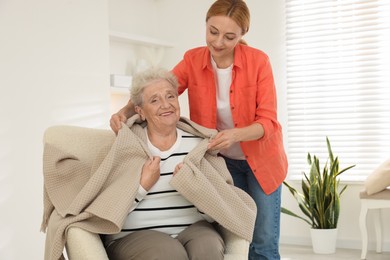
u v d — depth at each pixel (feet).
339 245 15.74
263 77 8.36
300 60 15.99
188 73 8.73
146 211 7.19
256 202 8.93
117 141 7.18
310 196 15.01
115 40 15.64
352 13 15.35
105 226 6.66
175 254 6.47
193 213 7.39
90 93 12.89
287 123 16.26
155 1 17.47
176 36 17.26
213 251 6.73
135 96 7.53
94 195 6.89
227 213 7.09
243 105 8.48
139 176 6.98
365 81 15.31
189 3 17.08
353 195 15.60
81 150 7.68
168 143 7.48
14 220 10.99
